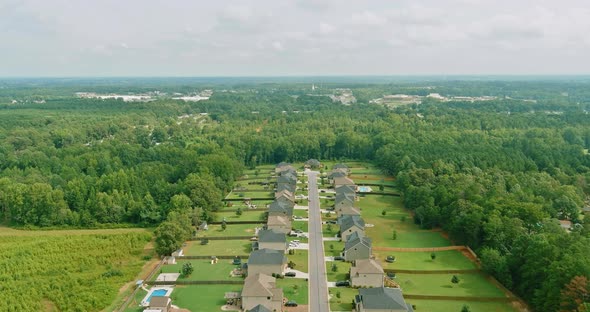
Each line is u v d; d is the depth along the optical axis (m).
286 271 152.62
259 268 148.50
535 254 134.00
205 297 137.00
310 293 139.00
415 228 198.50
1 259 161.38
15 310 128.38
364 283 142.38
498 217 164.88
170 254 168.75
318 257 165.75
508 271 142.50
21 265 156.38
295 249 173.00
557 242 137.62
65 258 163.50
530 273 133.62
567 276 118.00
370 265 143.00
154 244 181.25
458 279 147.75
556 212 193.12
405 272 153.62
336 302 133.62
